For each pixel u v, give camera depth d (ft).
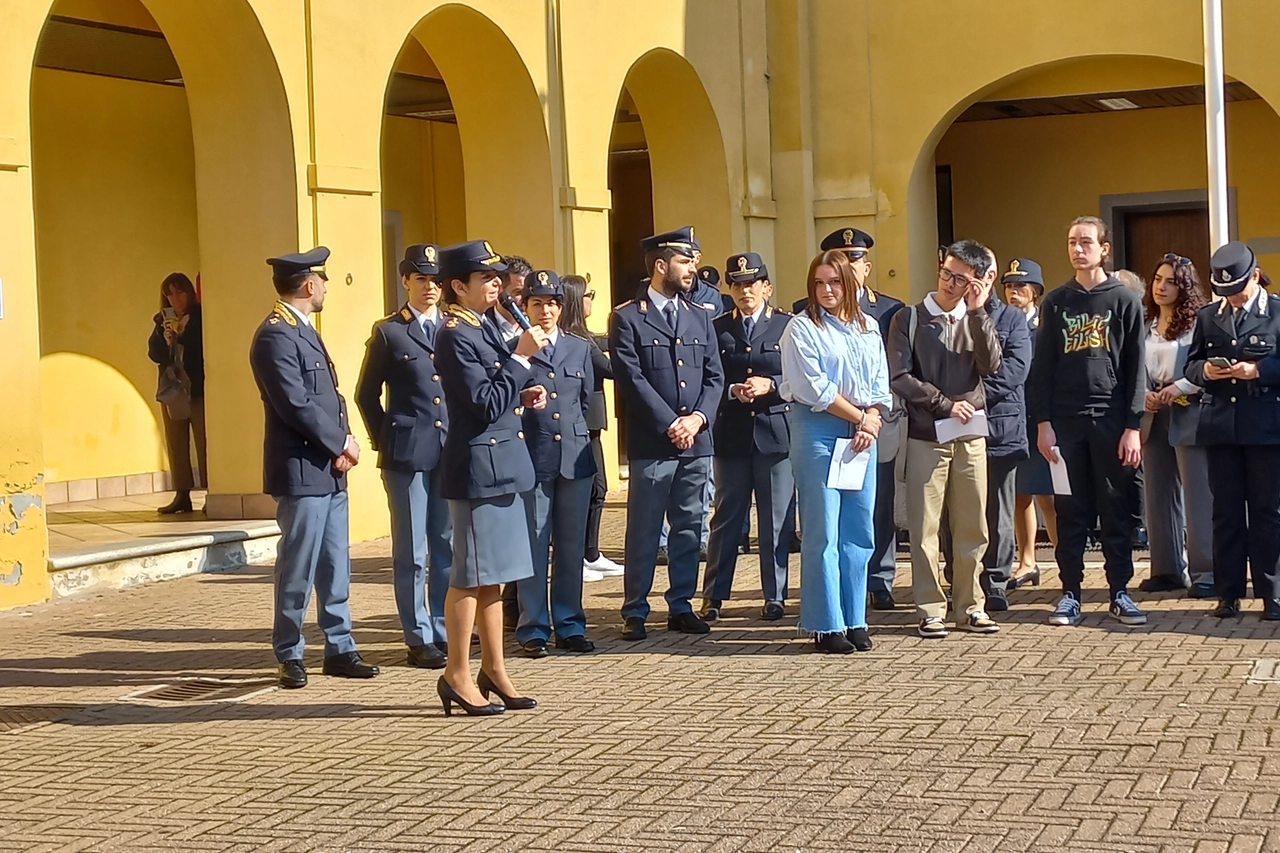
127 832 17.24
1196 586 28.91
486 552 21.77
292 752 20.39
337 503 24.90
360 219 40.24
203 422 43.01
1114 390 26.32
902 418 28.12
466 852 16.12
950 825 16.29
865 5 58.44
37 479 31.78
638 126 64.18
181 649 27.40
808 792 17.65
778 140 59.21
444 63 46.06
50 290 47.16
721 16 55.42
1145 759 18.35
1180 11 54.34
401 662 25.94
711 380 27.43
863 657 24.72
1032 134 66.13
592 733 20.66
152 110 50.72
